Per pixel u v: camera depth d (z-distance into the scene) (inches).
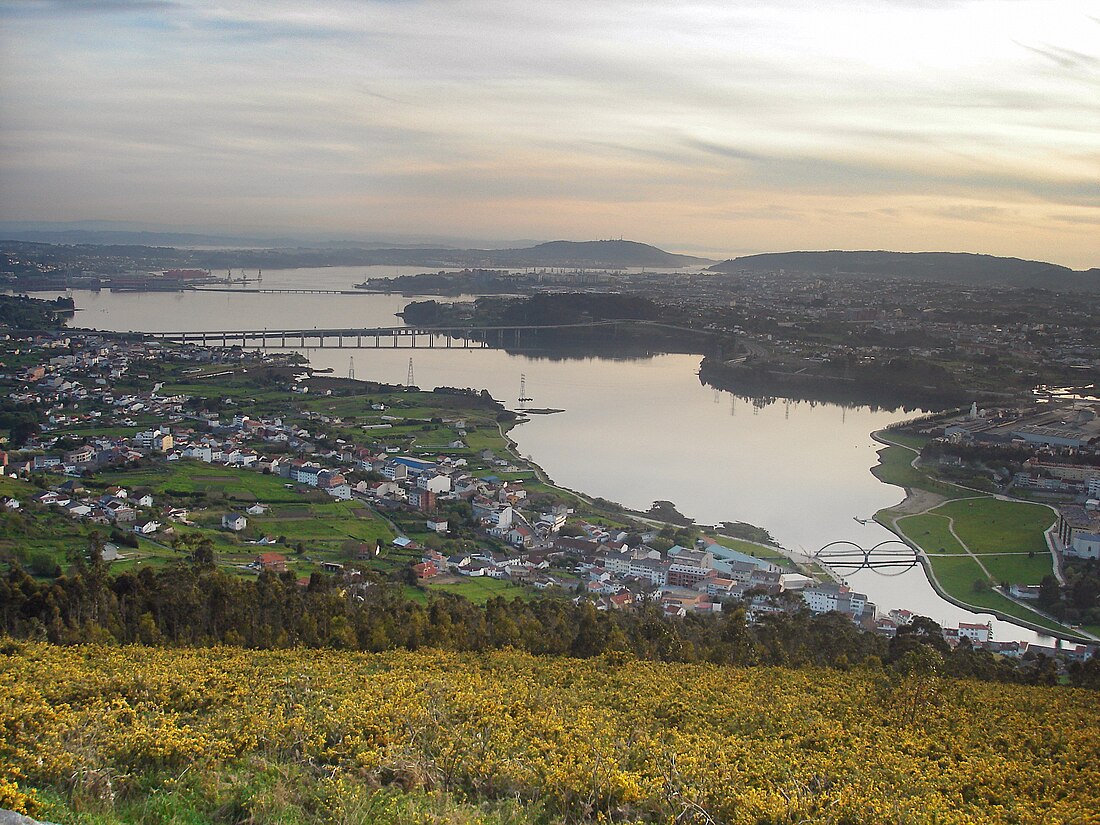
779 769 1846.7
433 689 2234.3
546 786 1533.0
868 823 1595.7
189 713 1919.3
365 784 1449.3
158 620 3412.9
